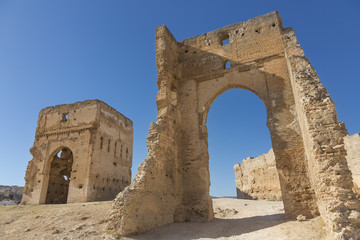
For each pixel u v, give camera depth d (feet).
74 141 96.07
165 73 56.13
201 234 39.17
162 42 58.59
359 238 25.26
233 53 59.72
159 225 43.42
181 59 65.16
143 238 36.24
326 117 32.94
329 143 31.58
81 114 99.76
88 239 34.91
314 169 35.09
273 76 53.83
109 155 100.42
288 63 49.08
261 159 111.14
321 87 36.78
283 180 45.65
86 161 90.48
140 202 39.75
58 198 104.06
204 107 58.49
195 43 65.10
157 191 44.45
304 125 38.19
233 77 57.82
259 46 57.52
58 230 39.99
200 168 53.93
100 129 97.04
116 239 33.96
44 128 104.27
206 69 61.00
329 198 29.25
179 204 51.26
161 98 54.29
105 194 93.81
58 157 107.55
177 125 57.06
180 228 42.96
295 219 41.78
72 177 90.27
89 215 46.91
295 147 46.75
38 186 94.68
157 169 45.44
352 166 56.24
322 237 30.17
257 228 39.37
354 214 26.27
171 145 52.24
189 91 61.11
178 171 53.47
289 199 44.16
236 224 44.06
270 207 63.16
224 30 62.95
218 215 58.23
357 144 55.42
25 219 49.06
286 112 49.85
